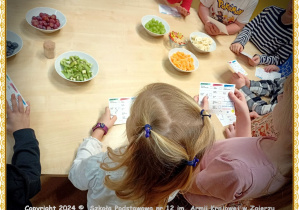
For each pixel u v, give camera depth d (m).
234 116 1.29
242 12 1.82
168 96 0.70
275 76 1.66
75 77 1.18
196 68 1.43
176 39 1.55
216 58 1.61
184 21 1.75
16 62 1.14
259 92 1.48
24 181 0.80
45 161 0.90
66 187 1.45
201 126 0.69
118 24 1.52
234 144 0.92
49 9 1.38
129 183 0.71
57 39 1.31
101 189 0.82
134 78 1.29
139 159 0.66
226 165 0.81
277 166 0.78
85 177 0.83
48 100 1.07
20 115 0.94
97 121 1.07
